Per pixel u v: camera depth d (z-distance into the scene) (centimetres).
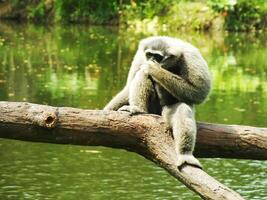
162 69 990
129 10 4666
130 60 3069
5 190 1407
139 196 1390
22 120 943
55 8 4825
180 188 1453
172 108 981
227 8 4266
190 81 999
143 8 4644
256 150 1015
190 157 927
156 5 4581
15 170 1543
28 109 948
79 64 2953
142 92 1009
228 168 1616
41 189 1418
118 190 1426
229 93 2411
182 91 994
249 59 3170
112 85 2480
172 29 4372
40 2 4909
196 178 895
